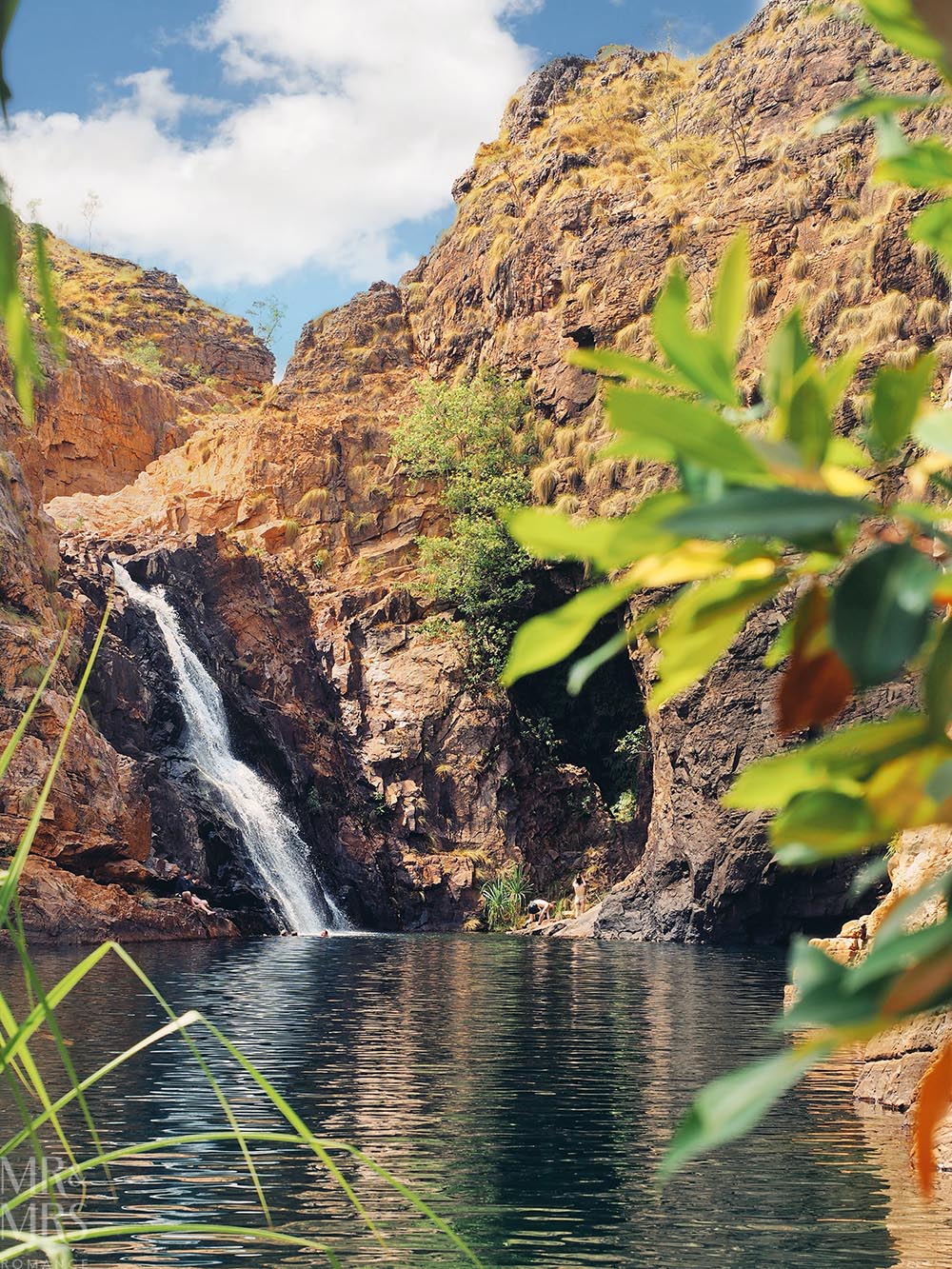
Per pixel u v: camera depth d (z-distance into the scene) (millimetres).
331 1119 9609
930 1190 620
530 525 637
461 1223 6824
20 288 685
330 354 59250
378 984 21547
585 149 55312
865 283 38281
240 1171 7809
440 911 44750
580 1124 9492
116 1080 10969
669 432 622
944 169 793
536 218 53438
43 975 21016
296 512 53344
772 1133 9352
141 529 51750
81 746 33438
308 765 45344
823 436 632
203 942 32594
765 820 35250
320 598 50969
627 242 48562
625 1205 7242
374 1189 7523
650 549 642
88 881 31703
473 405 50906
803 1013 533
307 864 42250
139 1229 2219
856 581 584
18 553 35125
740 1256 6262
